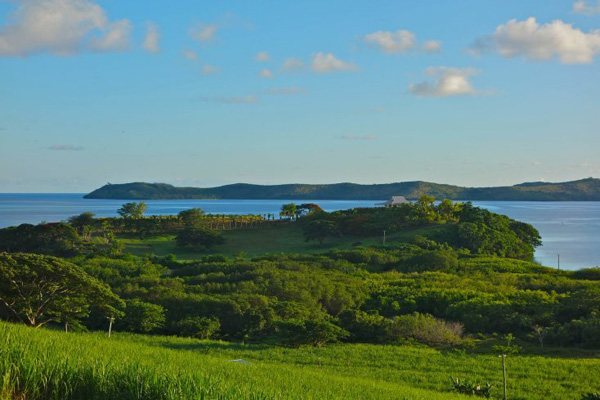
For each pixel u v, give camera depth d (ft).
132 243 463.01
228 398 43.37
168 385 43.29
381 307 236.22
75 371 43.29
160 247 453.58
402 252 385.09
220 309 203.00
